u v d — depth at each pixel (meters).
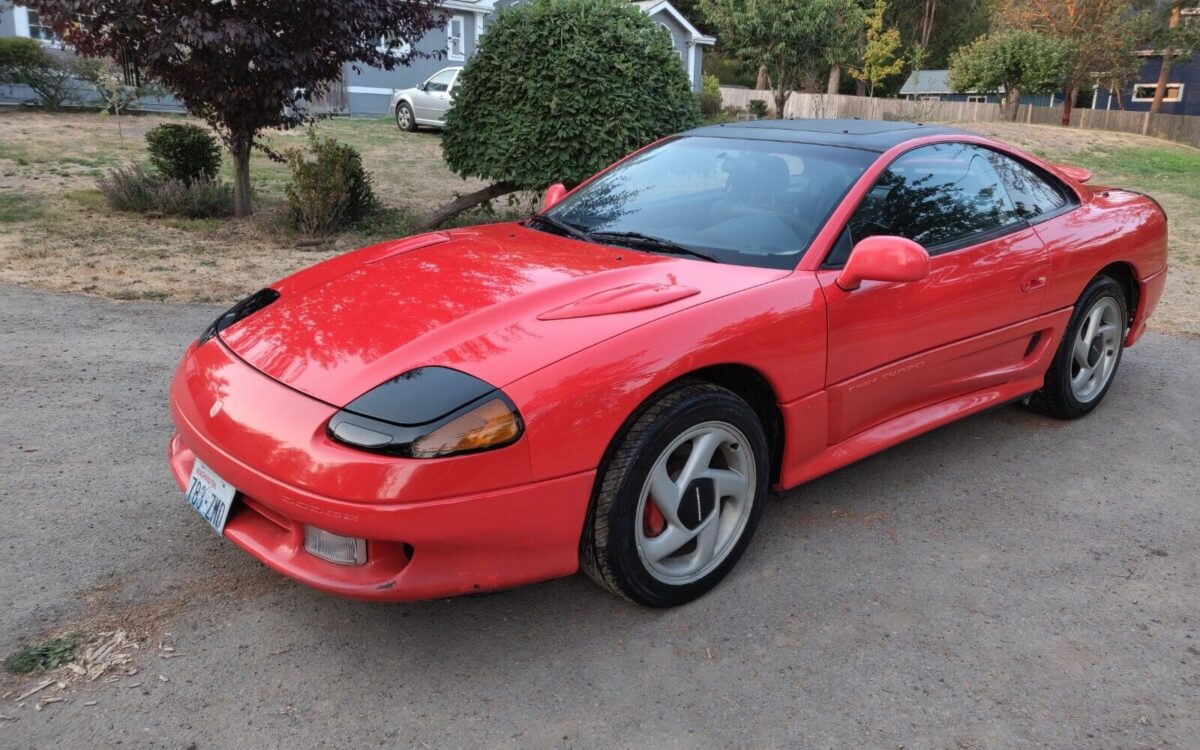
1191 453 4.14
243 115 9.46
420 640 2.63
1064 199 4.32
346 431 2.29
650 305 2.72
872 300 3.17
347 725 2.27
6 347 5.10
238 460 2.44
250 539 2.52
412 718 2.30
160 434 4.00
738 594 2.91
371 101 24.17
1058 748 2.24
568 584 2.97
